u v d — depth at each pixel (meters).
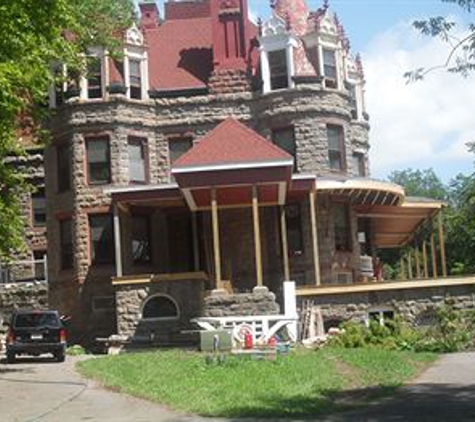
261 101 35.06
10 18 16.50
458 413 13.27
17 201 21.52
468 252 53.62
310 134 34.09
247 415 13.37
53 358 26.56
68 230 35.06
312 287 28.56
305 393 15.86
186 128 35.44
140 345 29.00
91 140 34.50
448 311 27.45
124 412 14.20
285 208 33.44
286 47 34.75
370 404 14.83
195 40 38.44
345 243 34.19
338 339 25.86
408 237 44.50
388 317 28.41
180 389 16.20
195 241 32.69
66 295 34.72
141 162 35.12
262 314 27.61
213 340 24.14
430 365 21.59
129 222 34.09
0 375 20.89
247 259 33.12
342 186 31.80
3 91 16.41
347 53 38.50
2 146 19.50
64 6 17.91
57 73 22.22
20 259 42.81
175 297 29.34
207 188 28.14
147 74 35.75
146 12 41.75
